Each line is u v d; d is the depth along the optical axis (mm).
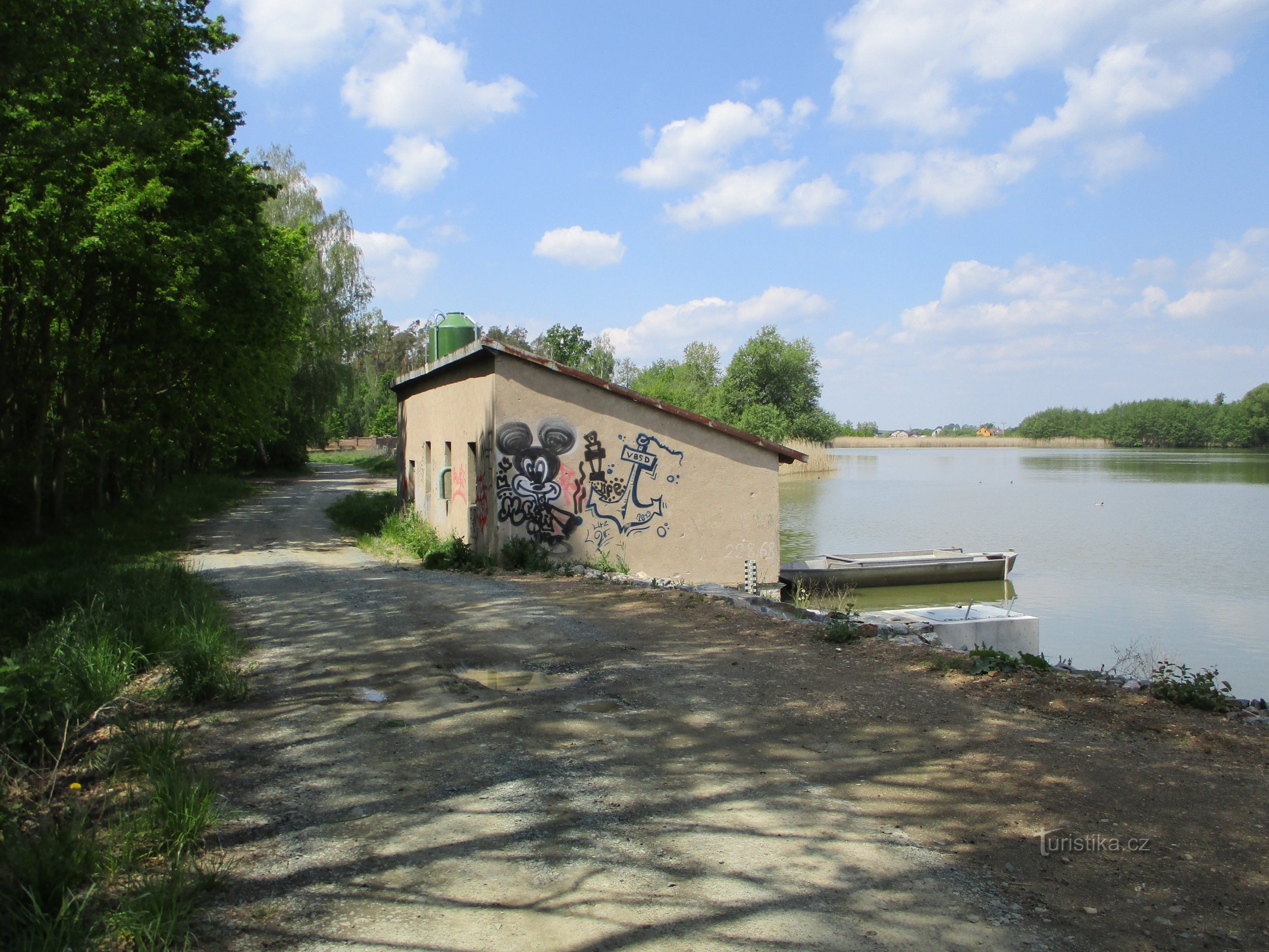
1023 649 11797
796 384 64688
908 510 36469
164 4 14664
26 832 3777
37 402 20109
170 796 3961
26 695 5117
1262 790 4262
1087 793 4250
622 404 14805
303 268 40000
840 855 3652
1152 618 15570
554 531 14484
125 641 6965
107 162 14656
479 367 14984
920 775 4512
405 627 8500
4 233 14977
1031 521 32125
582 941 3002
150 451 26312
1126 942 2979
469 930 3080
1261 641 13555
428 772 4625
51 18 10352
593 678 6539
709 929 3080
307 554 16859
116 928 3004
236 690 6027
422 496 19797
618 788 4402
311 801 4230
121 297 18219
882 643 7566
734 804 4188
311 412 45500
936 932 3055
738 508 15555
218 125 16938
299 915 3186
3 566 14672
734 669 6727
